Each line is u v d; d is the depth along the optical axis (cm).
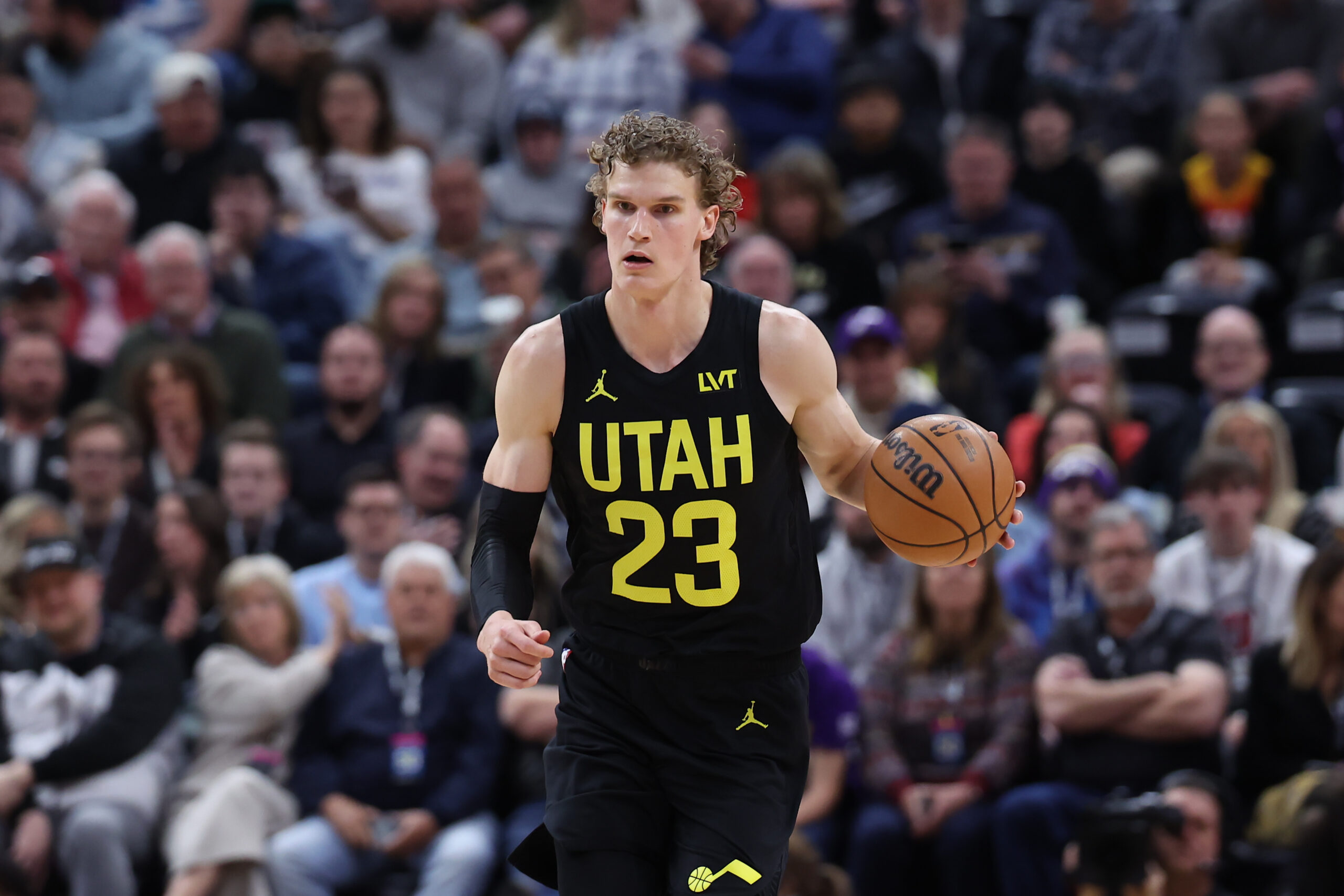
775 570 1055
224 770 2103
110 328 2988
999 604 2094
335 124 3262
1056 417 2467
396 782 2069
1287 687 2012
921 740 2070
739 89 3541
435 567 2122
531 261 2884
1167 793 1861
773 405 1040
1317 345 2811
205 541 2336
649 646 1057
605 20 3484
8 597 2295
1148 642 2034
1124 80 3584
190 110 3269
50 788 2086
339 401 2658
